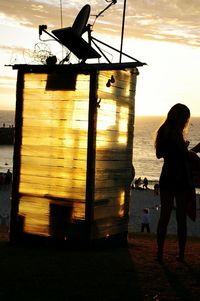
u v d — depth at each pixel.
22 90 7.42
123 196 7.68
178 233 6.23
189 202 6.09
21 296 4.54
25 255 6.55
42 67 7.15
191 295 4.69
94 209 7.03
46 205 7.29
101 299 4.50
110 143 7.29
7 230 10.16
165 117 6.32
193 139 199.62
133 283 5.09
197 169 6.05
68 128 7.10
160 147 6.14
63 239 7.16
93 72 6.85
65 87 7.10
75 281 5.13
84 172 6.99
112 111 7.28
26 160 7.43
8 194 43.69
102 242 7.23
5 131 172.88
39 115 7.30
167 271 5.66
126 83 7.60
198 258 6.48
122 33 7.47
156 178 81.56
